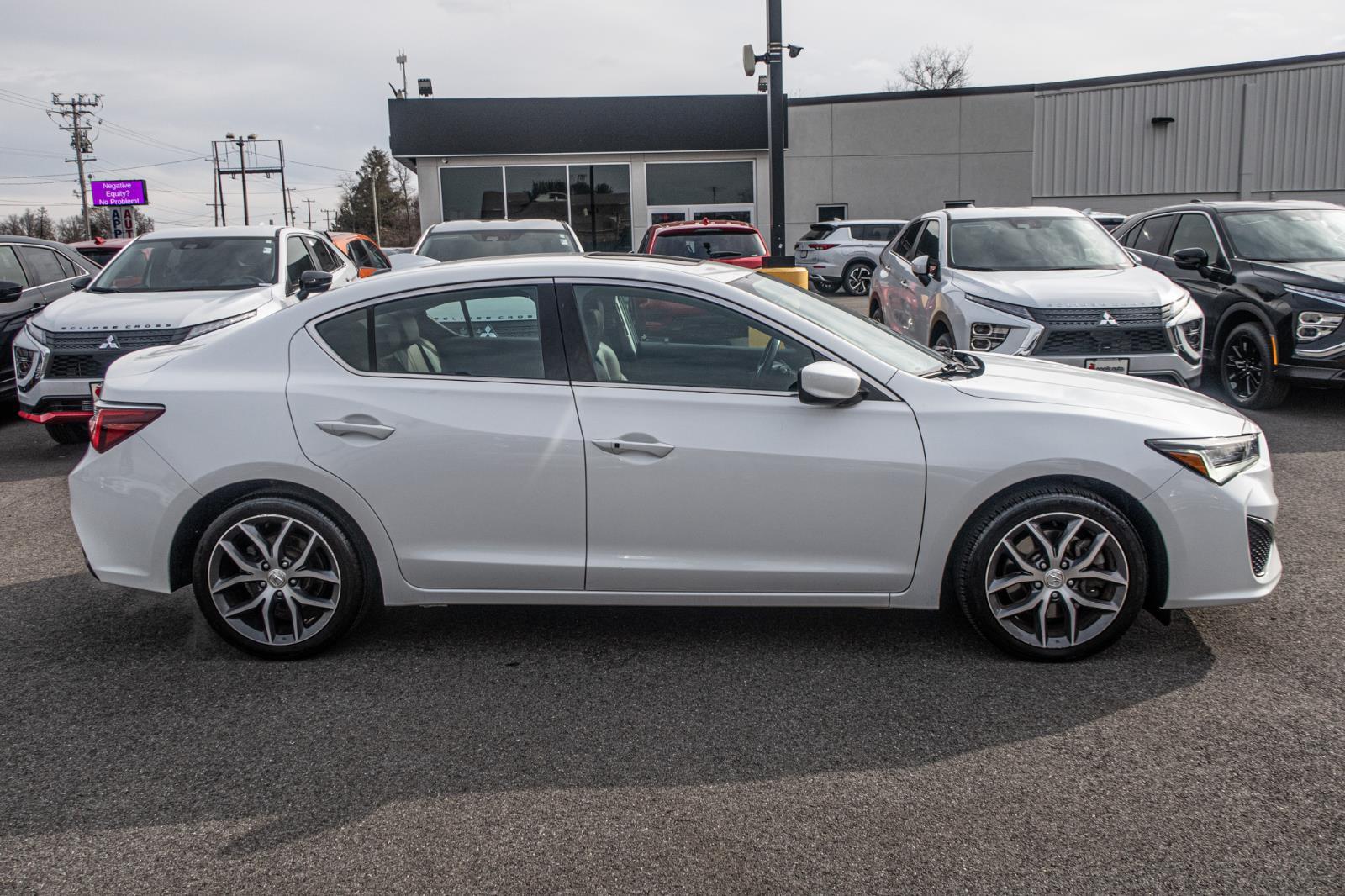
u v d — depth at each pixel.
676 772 3.12
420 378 3.85
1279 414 8.49
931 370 4.04
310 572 3.91
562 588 3.88
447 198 24.94
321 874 2.63
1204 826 2.76
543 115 24.28
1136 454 3.67
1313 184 24.22
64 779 3.14
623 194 25.20
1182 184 24.98
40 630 4.36
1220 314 8.91
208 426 3.83
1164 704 3.47
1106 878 2.54
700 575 3.80
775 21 12.95
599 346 3.83
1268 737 3.22
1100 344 7.14
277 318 3.98
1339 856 2.61
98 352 7.43
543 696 3.66
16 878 2.64
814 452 3.70
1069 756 3.15
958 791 2.97
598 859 2.67
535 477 3.77
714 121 24.75
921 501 3.71
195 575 3.90
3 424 9.47
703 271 4.02
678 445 3.71
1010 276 7.92
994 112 25.55
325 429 3.79
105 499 3.89
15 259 9.62
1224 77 24.27
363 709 3.58
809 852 2.68
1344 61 23.38
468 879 2.60
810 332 3.80
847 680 3.73
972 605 3.79
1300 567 4.80
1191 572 3.73
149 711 3.59
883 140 25.70
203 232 9.14
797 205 26.06
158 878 2.63
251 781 3.11
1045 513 3.69
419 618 4.42
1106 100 25.03
